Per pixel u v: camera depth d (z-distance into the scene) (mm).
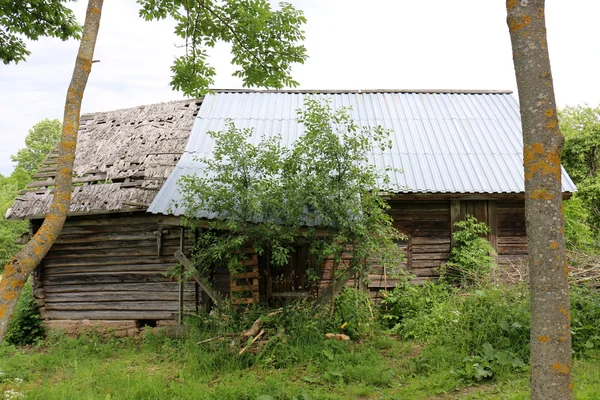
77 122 5598
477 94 13438
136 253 10195
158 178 10109
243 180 7930
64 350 8633
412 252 10266
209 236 8211
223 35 8867
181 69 8992
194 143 10930
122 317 10070
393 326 8883
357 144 7781
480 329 6684
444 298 8977
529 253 3805
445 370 6102
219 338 7355
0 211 32906
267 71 9242
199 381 6230
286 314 7770
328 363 6578
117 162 10812
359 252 7629
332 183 7668
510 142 11250
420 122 12039
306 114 7965
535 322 3740
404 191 9789
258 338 7266
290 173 7836
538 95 3770
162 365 7273
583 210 14641
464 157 10781
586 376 5480
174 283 9992
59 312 10305
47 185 10641
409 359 6750
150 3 8250
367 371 6199
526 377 5676
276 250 7637
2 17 8391
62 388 6133
